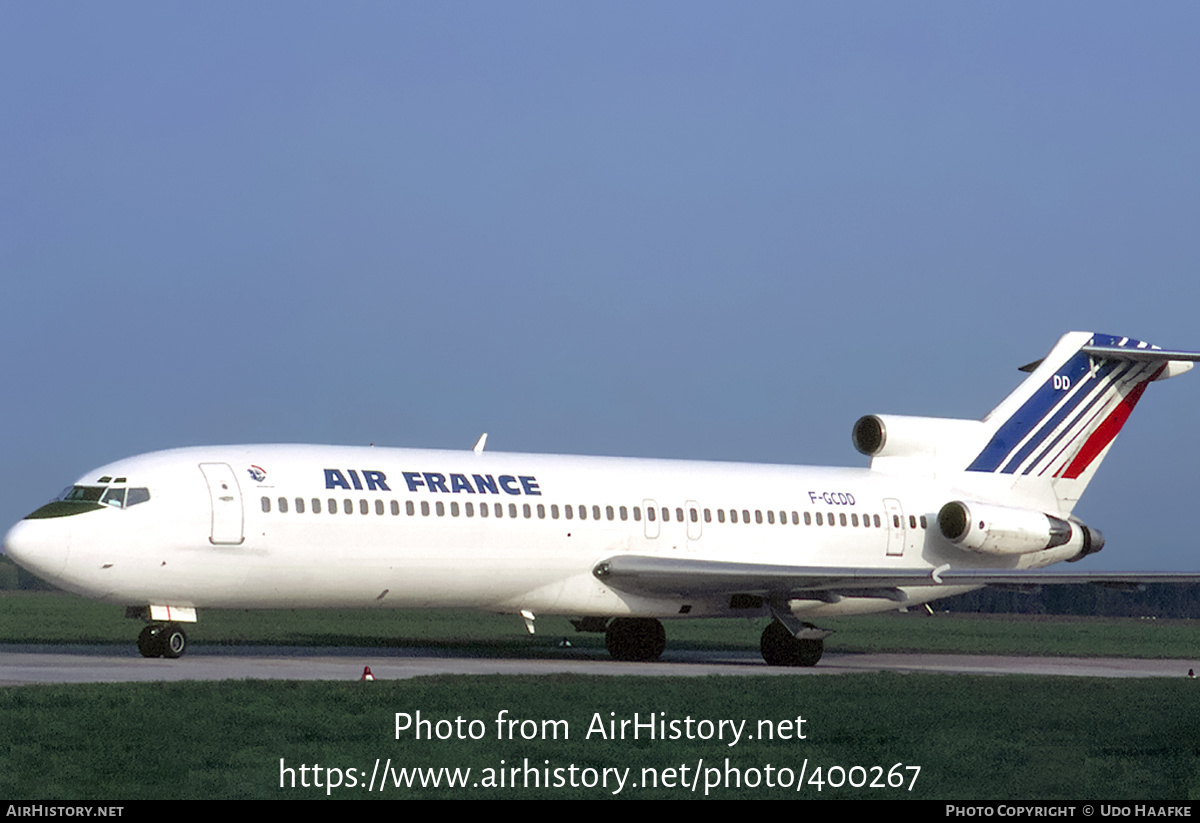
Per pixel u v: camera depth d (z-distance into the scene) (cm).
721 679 4828
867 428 7394
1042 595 16662
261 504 5438
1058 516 7550
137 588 5256
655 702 4084
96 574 5178
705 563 6297
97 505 5219
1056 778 3106
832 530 6969
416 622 9688
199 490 5347
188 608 5484
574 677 4675
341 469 5694
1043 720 3981
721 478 6781
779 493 6900
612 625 6719
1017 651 7988
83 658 5369
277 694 3988
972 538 7000
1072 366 7631
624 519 6353
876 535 7106
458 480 5934
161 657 5453
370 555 5641
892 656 7362
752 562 6712
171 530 5266
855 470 7338
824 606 6862
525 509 6059
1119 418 7738
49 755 3022
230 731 3372
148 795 2700
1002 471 7519
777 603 6444
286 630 8206
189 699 3825
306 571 5522
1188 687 5034
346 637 7594
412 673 5006
